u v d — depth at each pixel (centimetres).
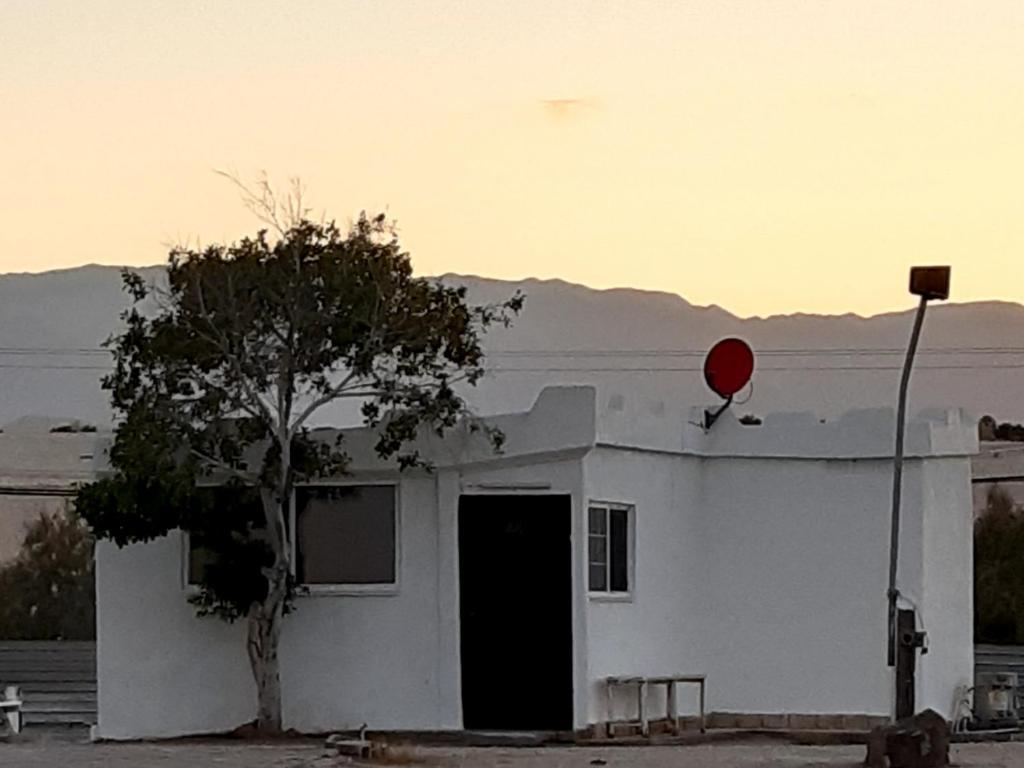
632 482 2559
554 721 2441
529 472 2464
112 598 2553
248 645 2477
